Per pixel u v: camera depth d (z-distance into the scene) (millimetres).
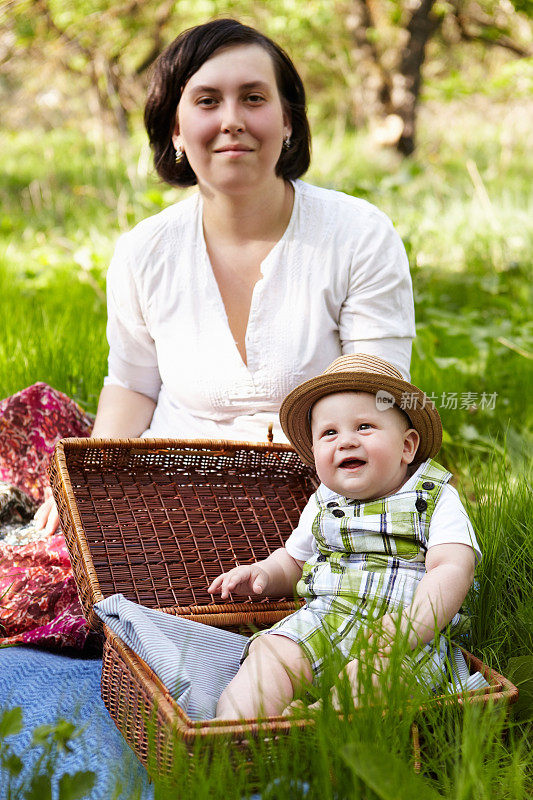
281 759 1724
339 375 2342
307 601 2375
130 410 3184
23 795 1651
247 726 1722
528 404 4242
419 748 1837
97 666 2439
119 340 3148
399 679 1910
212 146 2682
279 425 2963
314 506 2490
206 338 2943
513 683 2209
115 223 7793
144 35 12961
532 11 12523
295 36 14352
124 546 2598
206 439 2807
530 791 1844
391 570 2271
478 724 1854
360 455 2326
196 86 2660
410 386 2309
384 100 12828
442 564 2193
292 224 2863
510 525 2781
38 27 12094
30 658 2473
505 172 10391
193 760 1691
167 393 3162
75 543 2410
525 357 4570
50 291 6156
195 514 2748
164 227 2977
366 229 2865
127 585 2516
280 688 2043
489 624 2467
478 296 5848
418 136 14211
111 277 3080
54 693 2297
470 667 2168
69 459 2699
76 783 1671
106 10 12031
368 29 12922
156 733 1828
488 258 6723
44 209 9023
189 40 2707
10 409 3285
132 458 2771
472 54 16312
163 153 3018
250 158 2670
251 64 2646
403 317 2906
